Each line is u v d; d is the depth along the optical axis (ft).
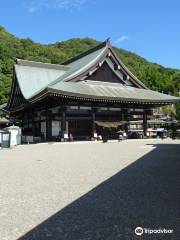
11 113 134.21
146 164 39.01
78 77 106.63
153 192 23.66
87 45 322.75
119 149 62.95
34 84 117.60
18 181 29.09
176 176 30.35
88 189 24.99
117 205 20.25
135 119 117.08
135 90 116.37
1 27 302.04
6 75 201.67
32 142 96.78
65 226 16.47
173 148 64.08
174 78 240.32
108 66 114.93
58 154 54.80
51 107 100.99
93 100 96.78
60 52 285.43
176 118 159.63
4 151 66.33
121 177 30.09
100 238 14.79
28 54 250.78
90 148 67.67
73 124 102.94
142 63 310.04
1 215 18.51
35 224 16.85
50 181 28.68
